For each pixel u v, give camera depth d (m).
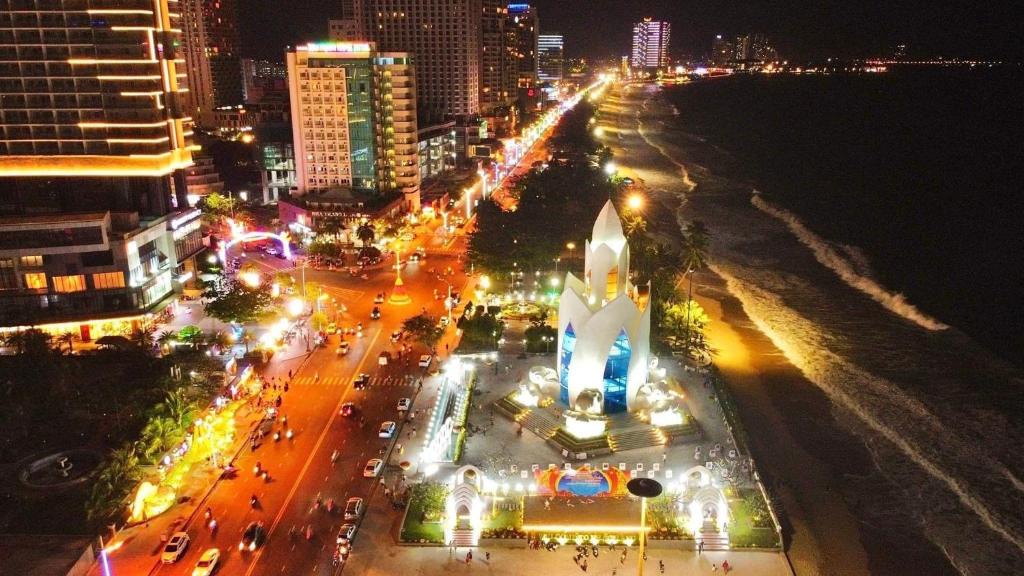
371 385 108.31
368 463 86.19
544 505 78.75
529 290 147.38
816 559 76.25
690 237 138.75
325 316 129.62
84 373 104.62
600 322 94.38
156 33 127.75
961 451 98.81
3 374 94.38
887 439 101.50
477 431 96.06
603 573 70.44
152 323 126.38
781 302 156.12
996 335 137.62
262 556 72.06
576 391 97.50
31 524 75.75
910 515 85.44
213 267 146.25
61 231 114.81
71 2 119.38
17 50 120.75
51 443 92.12
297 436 94.06
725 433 95.69
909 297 157.38
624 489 82.06
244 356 116.56
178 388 92.25
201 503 80.00
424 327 115.38
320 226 180.62
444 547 74.00
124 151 127.12
